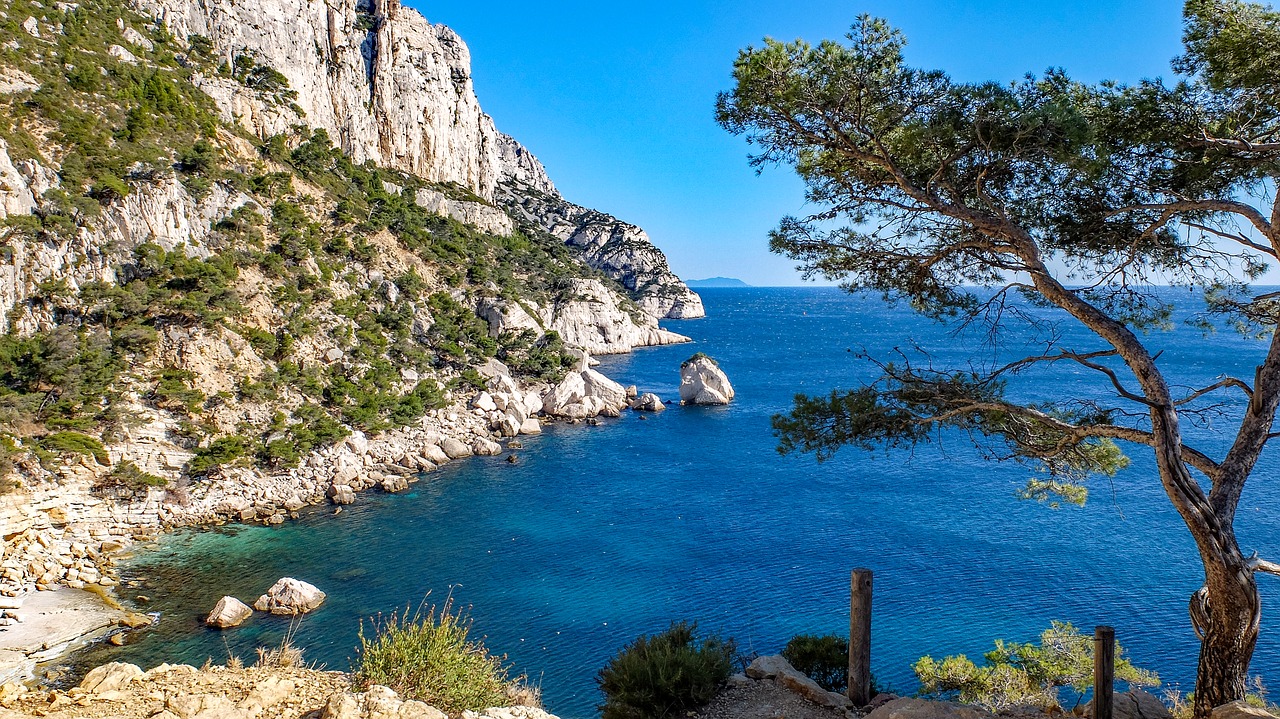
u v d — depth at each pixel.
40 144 59.19
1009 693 16.73
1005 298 13.32
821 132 12.39
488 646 30.12
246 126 102.56
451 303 91.25
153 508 43.34
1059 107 9.93
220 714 8.06
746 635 31.31
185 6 106.38
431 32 165.62
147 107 74.50
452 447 63.78
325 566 38.12
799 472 59.06
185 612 31.80
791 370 123.69
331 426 56.69
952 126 10.76
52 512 38.97
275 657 10.91
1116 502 48.78
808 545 42.25
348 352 69.88
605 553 41.00
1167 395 10.05
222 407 53.75
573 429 76.62
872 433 13.15
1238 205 10.46
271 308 67.62
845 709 12.68
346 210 92.50
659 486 54.91
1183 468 9.92
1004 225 11.43
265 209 78.69
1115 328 10.55
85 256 55.69
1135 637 30.53
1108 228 12.44
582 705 25.72
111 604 32.12
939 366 109.06
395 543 42.00
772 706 13.18
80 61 72.38
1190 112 11.52
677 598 35.03
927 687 17.94
